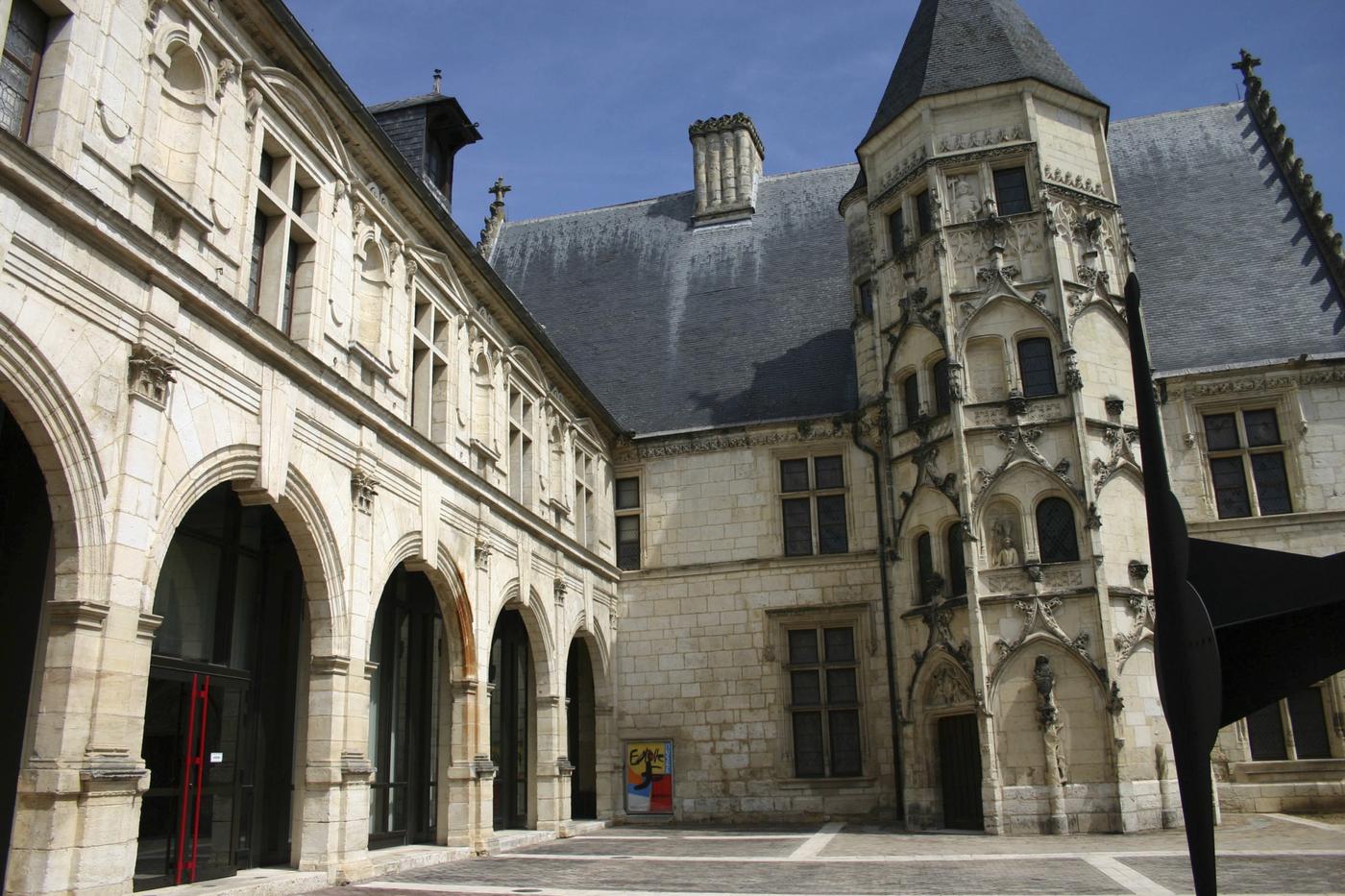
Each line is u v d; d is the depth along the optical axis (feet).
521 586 65.16
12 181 28.68
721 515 84.94
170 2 37.06
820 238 100.89
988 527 68.08
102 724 30.32
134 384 32.94
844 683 79.87
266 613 46.11
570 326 102.01
